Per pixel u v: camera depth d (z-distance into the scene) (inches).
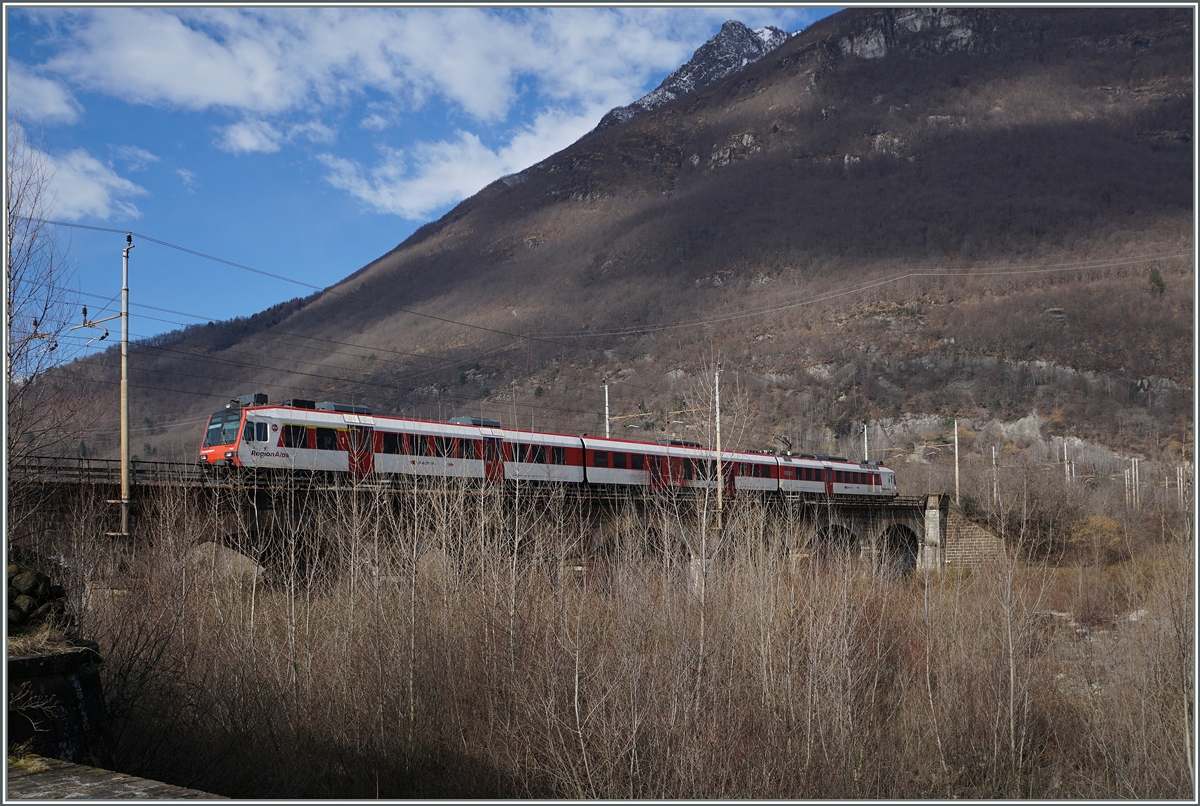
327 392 6333.7
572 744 905.5
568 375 6766.7
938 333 7455.7
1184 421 5600.4
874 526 2642.7
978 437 5959.6
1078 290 7662.4
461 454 1675.7
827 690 1088.8
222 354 6845.5
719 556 1348.4
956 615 1425.9
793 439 4918.8
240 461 1414.9
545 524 1400.1
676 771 878.4
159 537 1144.8
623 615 1070.4
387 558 1199.6
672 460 2071.9
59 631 500.4
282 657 1060.5
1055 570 2039.9
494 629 1061.8
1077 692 1357.0
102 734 482.6
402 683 999.6
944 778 1104.2
